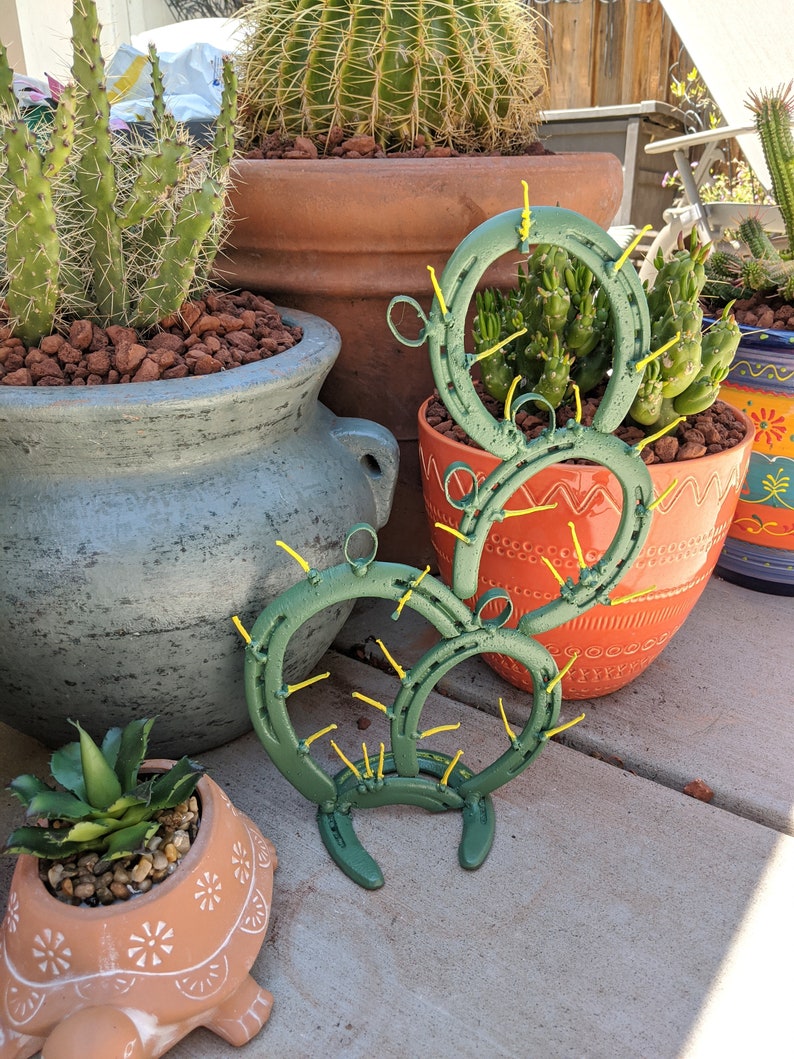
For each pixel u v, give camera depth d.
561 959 1.03
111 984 0.86
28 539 1.04
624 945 1.05
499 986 1.00
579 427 1.01
